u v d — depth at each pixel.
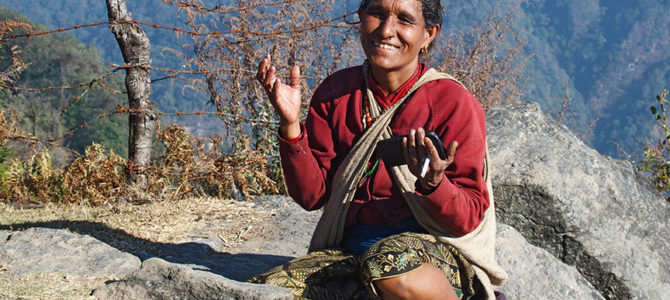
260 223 5.38
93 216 5.65
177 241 4.89
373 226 3.19
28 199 7.26
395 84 3.21
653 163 7.82
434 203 2.84
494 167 4.96
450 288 2.86
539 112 5.52
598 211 4.91
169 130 7.30
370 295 2.85
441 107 3.10
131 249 4.68
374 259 2.79
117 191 7.02
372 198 3.17
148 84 7.60
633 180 5.29
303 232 5.15
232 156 7.44
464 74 10.51
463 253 3.08
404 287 2.76
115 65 7.38
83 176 7.09
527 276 4.30
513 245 4.41
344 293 3.09
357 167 3.18
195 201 6.07
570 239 4.84
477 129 3.07
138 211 5.73
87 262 3.72
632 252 4.97
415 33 3.13
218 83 8.95
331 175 3.36
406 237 2.94
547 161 4.94
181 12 8.45
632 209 5.06
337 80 3.38
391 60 3.12
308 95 9.17
